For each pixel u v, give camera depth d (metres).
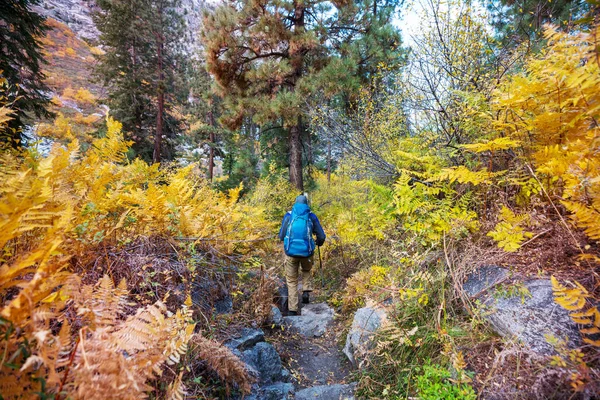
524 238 1.96
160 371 1.08
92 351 0.93
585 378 1.17
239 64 11.73
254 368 2.17
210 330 2.12
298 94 9.11
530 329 1.50
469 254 2.16
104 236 1.86
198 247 2.70
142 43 20.31
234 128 11.86
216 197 3.62
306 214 4.23
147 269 2.05
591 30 1.25
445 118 3.09
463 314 1.97
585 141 1.55
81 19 64.88
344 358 2.88
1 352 0.78
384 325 2.09
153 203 2.20
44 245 0.92
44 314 0.81
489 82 2.94
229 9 10.91
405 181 2.71
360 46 10.17
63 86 37.84
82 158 2.08
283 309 4.36
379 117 4.78
